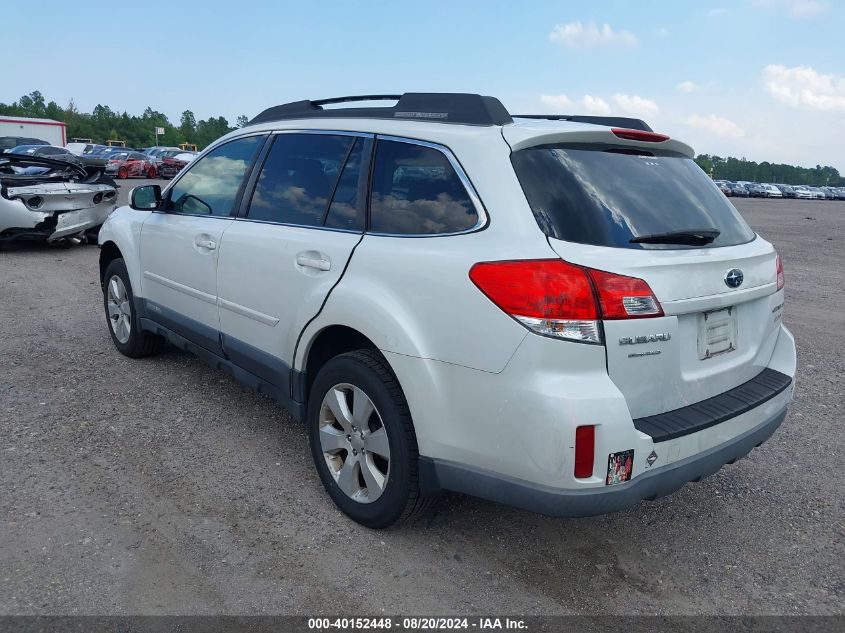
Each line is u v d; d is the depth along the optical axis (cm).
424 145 311
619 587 294
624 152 308
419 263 288
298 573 292
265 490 360
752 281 308
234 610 268
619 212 277
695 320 286
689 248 284
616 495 252
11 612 261
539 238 261
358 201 332
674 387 276
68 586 277
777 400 320
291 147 387
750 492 382
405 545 316
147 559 297
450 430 279
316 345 351
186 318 454
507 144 284
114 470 375
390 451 302
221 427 436
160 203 488
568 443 246
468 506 354
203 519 330
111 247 560
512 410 256
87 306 741
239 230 395
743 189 6688
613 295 251
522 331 252
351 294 311
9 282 858
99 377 516
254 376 398
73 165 1123
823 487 389
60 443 405
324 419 341
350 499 329
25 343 596
